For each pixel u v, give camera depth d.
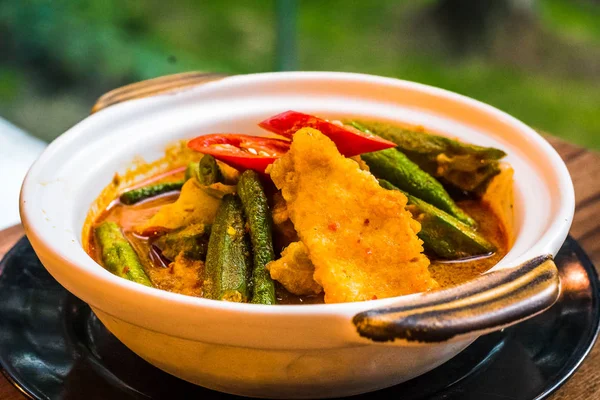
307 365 0.41
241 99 0.57
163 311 0.40
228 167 0.51
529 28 0.87
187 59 0.83
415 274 0.43
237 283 0.45
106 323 0.44
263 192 0.48
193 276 0.47
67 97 0.89
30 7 0.83
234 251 0.47
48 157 0.49
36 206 0.46
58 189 0.49
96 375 0.45
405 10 0.90
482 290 0.39
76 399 0.44
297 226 0.44
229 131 0.56
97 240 0.50
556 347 0.46
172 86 0.61
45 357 0.46
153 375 0.45
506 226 0.50
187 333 0.40
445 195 0.52
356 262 0.43
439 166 0.53
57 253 0.42
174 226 0.50
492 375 0.45
